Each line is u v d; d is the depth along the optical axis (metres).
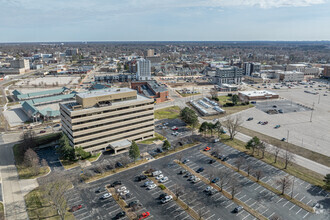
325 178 94.75
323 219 79.25
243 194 92.81
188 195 92.19
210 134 154.00
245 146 127.94
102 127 126.44
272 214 81.56
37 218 80.12
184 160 118.75
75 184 99.69
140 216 80.06
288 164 115.75
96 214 82.06
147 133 145.12
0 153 129.38
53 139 139.75
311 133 156.00
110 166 114.12
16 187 98.12
